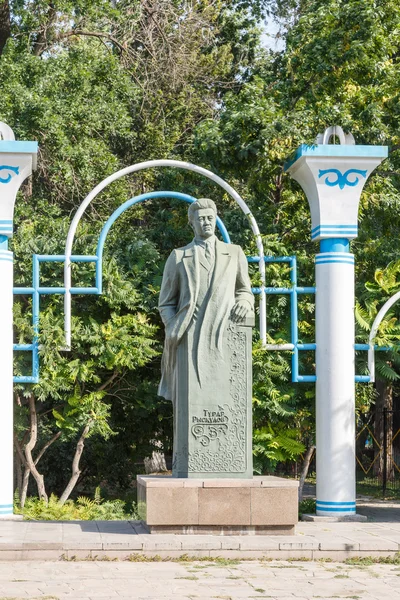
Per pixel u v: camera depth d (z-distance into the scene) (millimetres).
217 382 10773
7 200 12352
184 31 21984
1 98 17906
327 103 15648
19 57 18703
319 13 15805
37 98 17828
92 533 10422
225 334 10844
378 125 15656
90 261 13266
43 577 8500
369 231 16844
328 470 12609
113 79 19750
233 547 9773
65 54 19781
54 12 19891
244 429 10789
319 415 12781
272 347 13180
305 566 9344
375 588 8203
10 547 9516
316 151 12688
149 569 8977
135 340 13414
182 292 10922
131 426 16188
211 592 7848
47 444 14383
